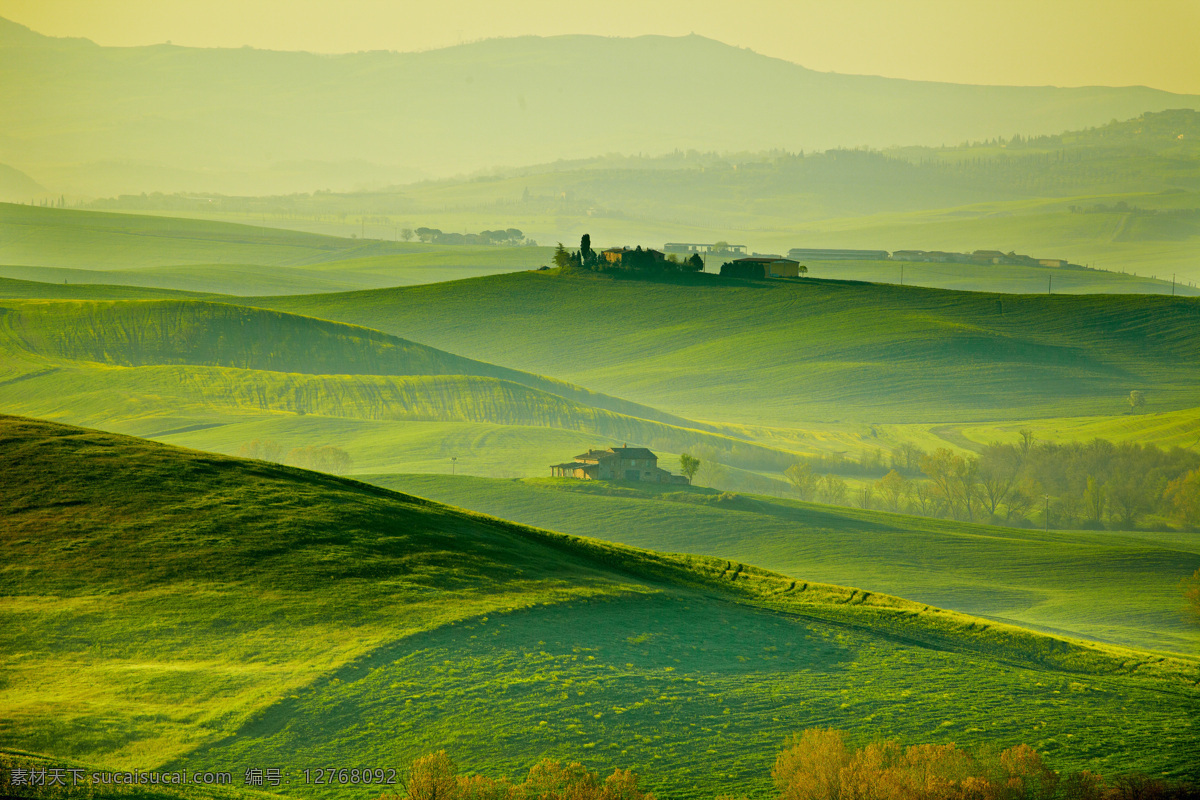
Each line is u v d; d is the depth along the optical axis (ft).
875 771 574.15
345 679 644.69
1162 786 606.55
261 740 579.89
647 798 547.08
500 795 535.60
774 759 625.82
